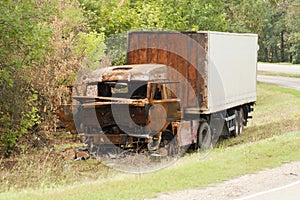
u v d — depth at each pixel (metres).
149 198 12.36
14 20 17.97
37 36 18.81
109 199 12.18
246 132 27.77
